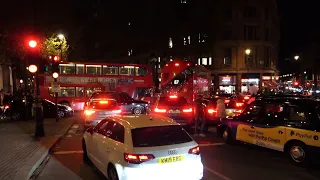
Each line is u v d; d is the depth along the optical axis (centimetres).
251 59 5369
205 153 1077
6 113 2155
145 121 686
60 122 1956
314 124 888
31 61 1338
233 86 5338
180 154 614
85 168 873
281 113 1007
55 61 1920
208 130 1645
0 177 742
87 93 2852
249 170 859
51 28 2688
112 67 2919
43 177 788
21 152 1016
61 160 968
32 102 2144
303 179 781
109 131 733
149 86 2978
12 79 3994
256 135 1074
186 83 2475
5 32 1903
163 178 595
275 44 5856
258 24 5394
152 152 593
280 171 852
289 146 951
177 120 1497
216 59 5341
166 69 2584
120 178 607
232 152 1093
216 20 5359
